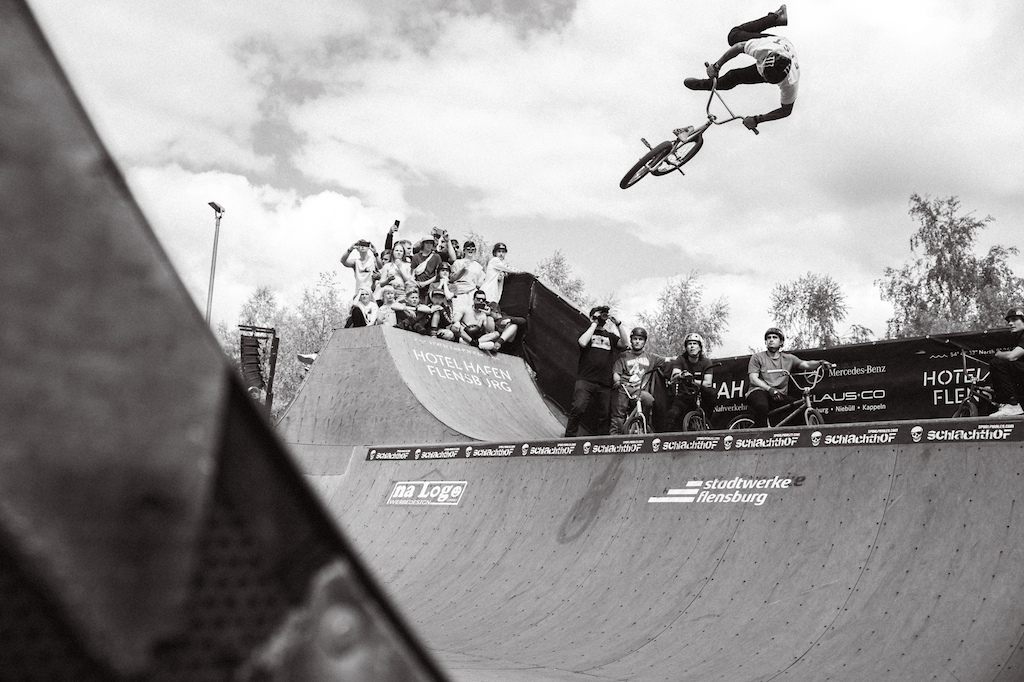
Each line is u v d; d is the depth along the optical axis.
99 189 0.73
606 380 13.38
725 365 13.52
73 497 0.69
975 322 32.81
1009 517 6.31
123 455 0.71
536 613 8.19
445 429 13.50
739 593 7.25
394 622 0.84
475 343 17.33
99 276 0.72
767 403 11.88
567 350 17.28
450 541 9.98
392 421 14.20
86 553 0.69
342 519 11.37
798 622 6.70
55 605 0.68
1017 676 5.36
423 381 14.98
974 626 5.88
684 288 37.84
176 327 0.75
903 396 11.80
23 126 0.71
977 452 6.79
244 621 0.76
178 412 0.74
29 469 0.68
